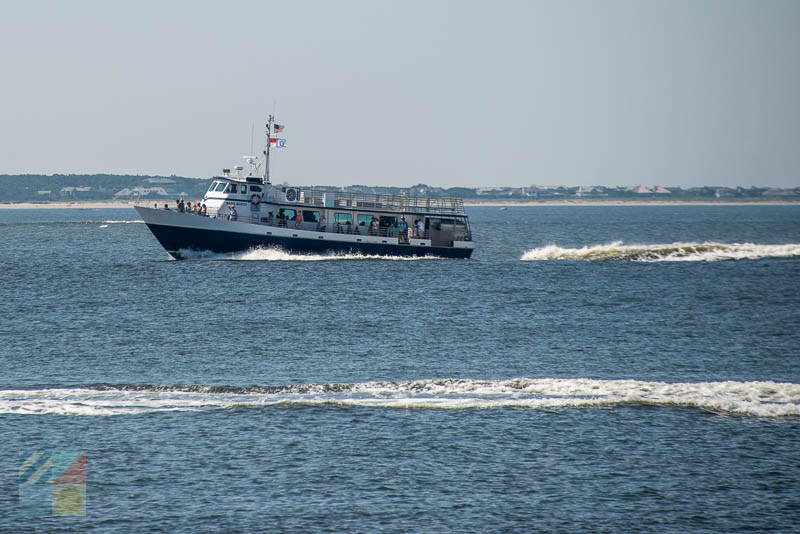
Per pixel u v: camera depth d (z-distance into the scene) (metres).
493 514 101.50
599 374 165.25
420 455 118.19
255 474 111.94
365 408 137.38
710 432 126.38
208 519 100.00
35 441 123.00
